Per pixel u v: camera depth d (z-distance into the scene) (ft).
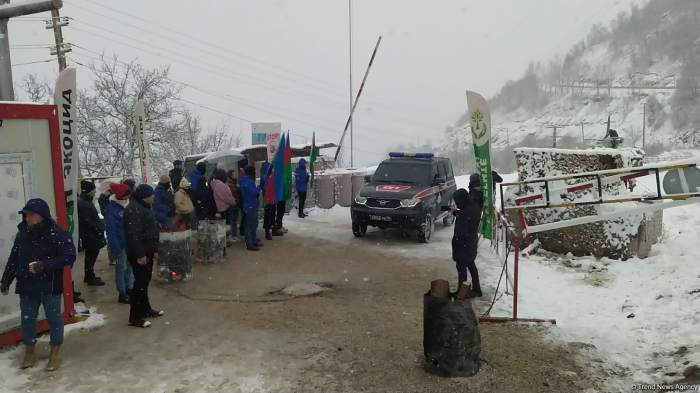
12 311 18.51
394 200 37.17
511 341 18.92
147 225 20.40
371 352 18.03
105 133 88.22
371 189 39.24
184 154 99.45
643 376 15.85
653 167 23.31
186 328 20.39
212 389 15.33
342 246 36.55
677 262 26.86
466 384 15.53
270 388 15.38
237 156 42.24
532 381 15.69
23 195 18.62
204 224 31.09
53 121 19.60
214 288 26.03
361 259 32.60
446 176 45.27
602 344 18.53
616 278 26.78
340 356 17.69
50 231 16.31
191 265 27.58
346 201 55.72
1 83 21.76
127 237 19.98
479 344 16.37
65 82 20.81
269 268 30.09
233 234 37.96
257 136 67.21
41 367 16.76
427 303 16.39
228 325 20.75
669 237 32.12
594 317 21.34
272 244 36.88
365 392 15.08
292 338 19.36
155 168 91.09
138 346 18.56
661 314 20.65
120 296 23.58
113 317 21.65
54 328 16.56
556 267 29.53
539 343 18.72
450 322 15.93
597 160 30.96
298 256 33.24
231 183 37.55
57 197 19.79
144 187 20.39
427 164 41.86
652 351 17.58
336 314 22.17
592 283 26.27
